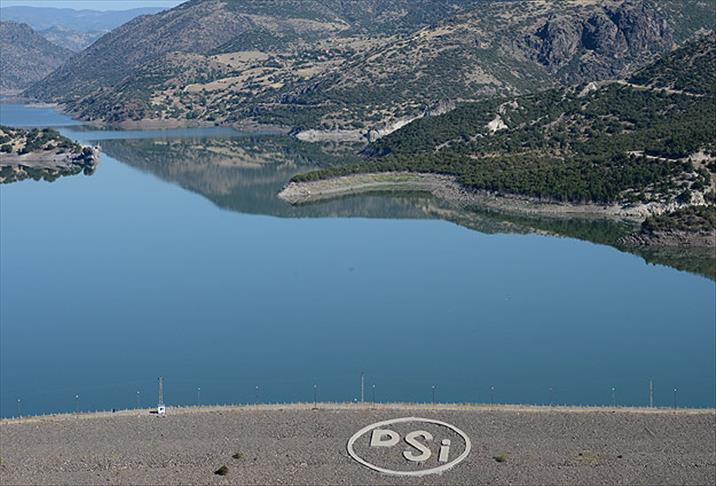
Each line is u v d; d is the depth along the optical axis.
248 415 111.19
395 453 100.94
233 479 95.44
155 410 114.81
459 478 95.81
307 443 103.12
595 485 94.69
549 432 106.38
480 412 112.00
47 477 95.75
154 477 95.88
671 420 109.81
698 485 94.81
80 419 111.38
